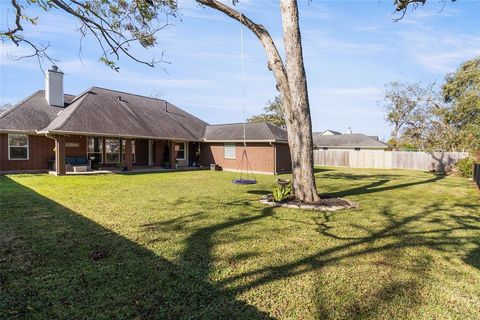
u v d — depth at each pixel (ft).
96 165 55.62
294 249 14.20
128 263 12.16
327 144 121.70
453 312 9.00
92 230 16.66
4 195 27.37
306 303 9.37
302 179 25.75
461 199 29.17
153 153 67.21
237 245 14.64
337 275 11.43
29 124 48.91
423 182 45.06
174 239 15.37
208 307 9.02
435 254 13.82
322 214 21.63
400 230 17.71
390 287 10.52
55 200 25.38
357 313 8.87
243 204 24.97
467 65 83.10
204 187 35.63
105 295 9.58
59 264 11.93
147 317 8.43
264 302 9.39
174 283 10.51
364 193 32.76
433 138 88.33
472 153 56.29
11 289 9.87
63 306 8.90
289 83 25.86
